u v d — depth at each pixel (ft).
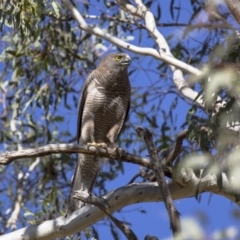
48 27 46.62
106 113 40.96
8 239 31.53
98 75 40.96
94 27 41.81
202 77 25.94
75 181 39.32
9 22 38.24
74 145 31.50
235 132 27.43
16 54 47.37
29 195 49.73
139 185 31.94
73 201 33.63
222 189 29.63
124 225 27.30
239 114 27.32
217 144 27.35
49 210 41.68
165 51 40.14
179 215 26.61
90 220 31.53
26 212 41.34
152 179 33.81
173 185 32.14
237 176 24.84
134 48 40.37
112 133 41.27
